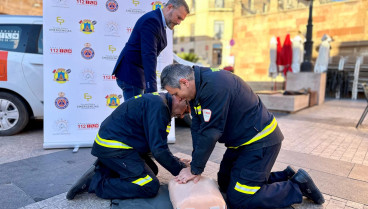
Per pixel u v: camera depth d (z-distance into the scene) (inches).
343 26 502.3
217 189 78.5
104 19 138.9
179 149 141.1
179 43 961.5
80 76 139.0
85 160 121.8
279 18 600.7
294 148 145.9
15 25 159.5
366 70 449.4
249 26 655.1
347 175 109.8
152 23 101.0
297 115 253.9
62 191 92.0
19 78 155.3
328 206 84.9
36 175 104.6
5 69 153.0
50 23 133.0
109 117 87.7
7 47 156.6
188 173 80.4
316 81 331.9
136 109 83.4
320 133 181.2
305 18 558.9
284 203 79.7
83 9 135.7
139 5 142.0
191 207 70.8
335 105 331.6
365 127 201.5
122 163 82.9
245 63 674.8
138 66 108.9
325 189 96.9
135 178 83.6
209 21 878.4
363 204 86.6
